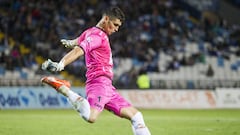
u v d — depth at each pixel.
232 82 74.06
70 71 71.31
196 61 80.44
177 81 71.19
